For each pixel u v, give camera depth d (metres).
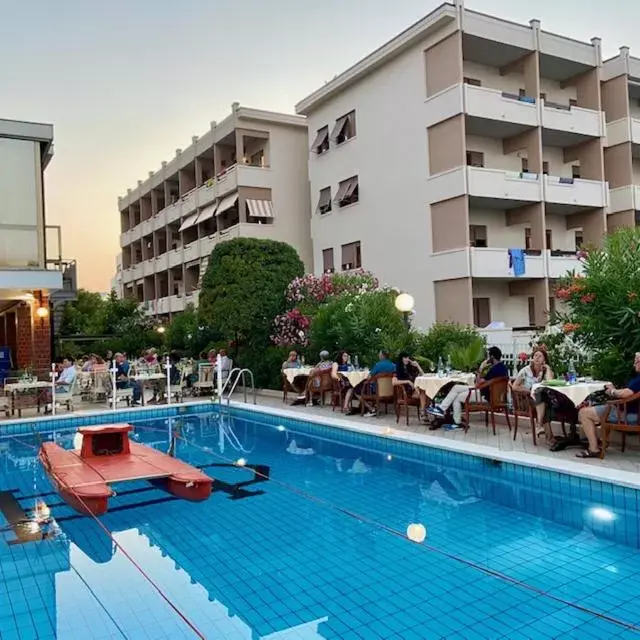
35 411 15.89
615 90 27.03
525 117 23.19
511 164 25.19
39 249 16.52
